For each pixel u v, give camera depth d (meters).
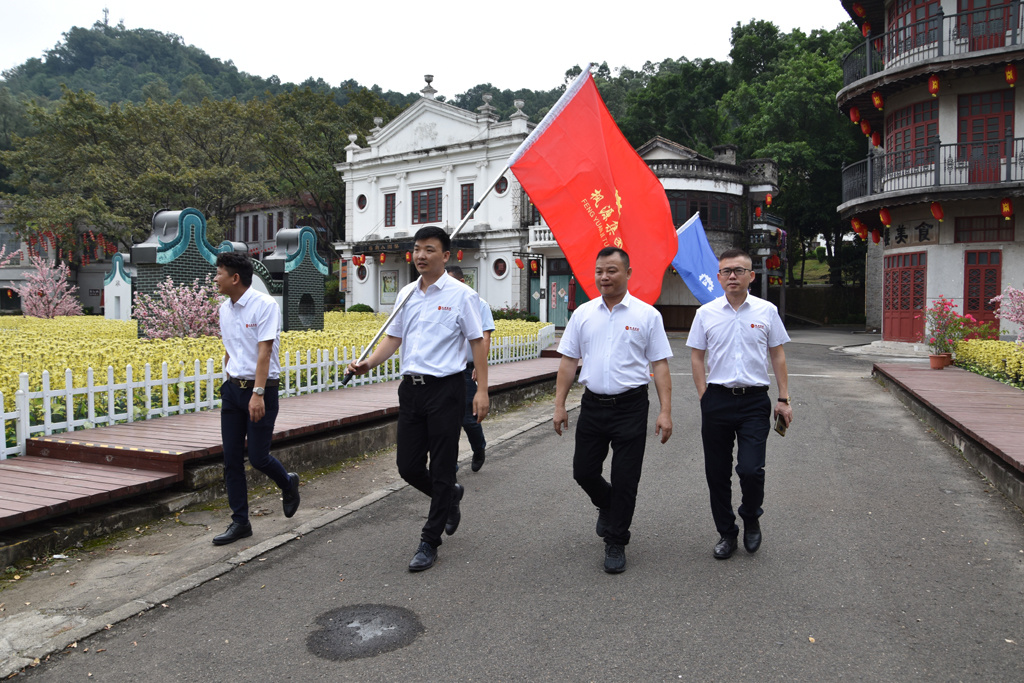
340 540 4.85
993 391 10.27
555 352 15.50
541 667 3.16
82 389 6.34
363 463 7.18
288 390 8.88
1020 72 18.42
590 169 6.25
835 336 29.02
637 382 4.26
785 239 34.12
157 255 12.34
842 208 21.97
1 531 4.55
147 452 5.50
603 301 4.37
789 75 36.66
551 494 5.96
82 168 36.97
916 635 3.44
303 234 16.33
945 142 19.42
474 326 4.43
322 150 38.12
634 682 3.03
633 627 3.53
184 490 5.59
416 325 4.45
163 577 4.21
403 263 33.78
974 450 6.89
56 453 5.83
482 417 4.47
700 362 4.54
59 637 3.46
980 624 3.55
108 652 3.34
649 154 30.70
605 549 4.46
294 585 4.09
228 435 4.76
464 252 32.03
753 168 30.66
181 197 35.53
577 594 3.92
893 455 7.36
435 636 3.46
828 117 35.94
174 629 3.56
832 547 4.64
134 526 5.08
